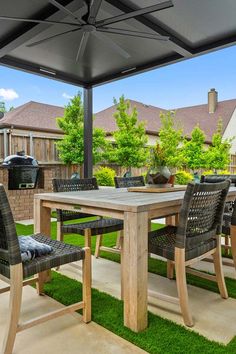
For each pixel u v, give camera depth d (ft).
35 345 4.85
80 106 21.44
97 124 30.81
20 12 10.21
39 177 17.98
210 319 5.64
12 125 19.89
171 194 7.32
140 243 5.20
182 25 11.03
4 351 4.57
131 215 5.21
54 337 5.07
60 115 31.78
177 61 13.92
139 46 12.84
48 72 15.53
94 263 9.04
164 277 7.83
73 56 13.83
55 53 13.52
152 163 9.00
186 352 4.60
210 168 17.97
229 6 9.78
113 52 13.43
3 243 4.83
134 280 5.18
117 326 5.35
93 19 9.02
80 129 21.45
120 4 9.84
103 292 6.89
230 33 11.56
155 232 6.82
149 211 5.57
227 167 17.51
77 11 9.76
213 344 4.80
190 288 7.07
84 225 8.11
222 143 17.62
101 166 22.35
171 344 4.81
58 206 6.93
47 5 9.80
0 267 4.91
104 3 9.55
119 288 7.16
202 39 12.03
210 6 9.79
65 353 4.64
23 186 16.81
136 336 5.04
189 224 5.67
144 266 5.28
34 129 21.93
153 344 4.80
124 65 14.97
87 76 16.46
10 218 4.55
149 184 8.91
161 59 14.23
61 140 21.79
